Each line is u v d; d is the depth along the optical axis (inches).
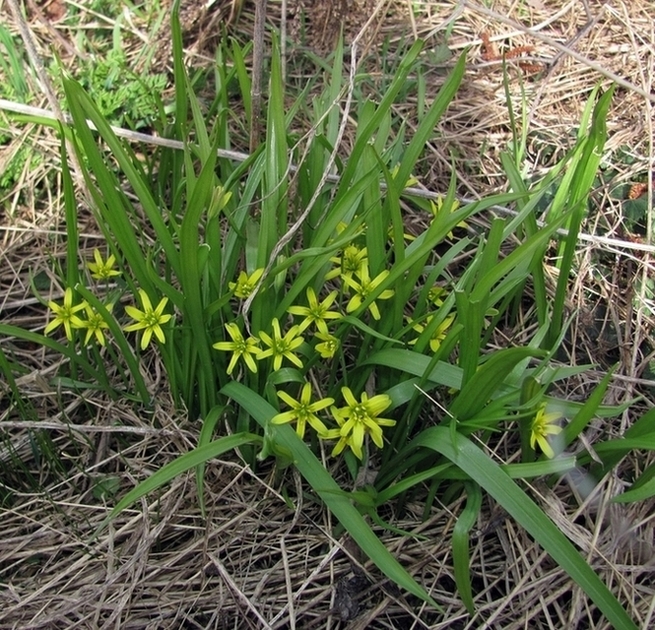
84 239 18.5
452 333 11.4
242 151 19.5
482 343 15.0
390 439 14.0
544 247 13.7
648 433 11.8
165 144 16.5
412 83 21.1
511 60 22.7
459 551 10.9
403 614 13.1
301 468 11.6
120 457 14.5
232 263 14.2
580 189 14.6
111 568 13.1
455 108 21.6
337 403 14.1
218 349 12.8
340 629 12.9
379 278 12.8
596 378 16.2
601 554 12.8
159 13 22.0
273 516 14.1
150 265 12.1
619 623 10.3
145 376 16.0
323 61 19.9
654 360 16.6
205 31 21.6
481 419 11.7
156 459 14.9
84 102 11.7
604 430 15.0
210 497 14.2
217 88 18.2
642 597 13.2
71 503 14.2
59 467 14.7
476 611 12.9
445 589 13.5
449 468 12.4
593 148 14.2
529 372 13.1
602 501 13.6
